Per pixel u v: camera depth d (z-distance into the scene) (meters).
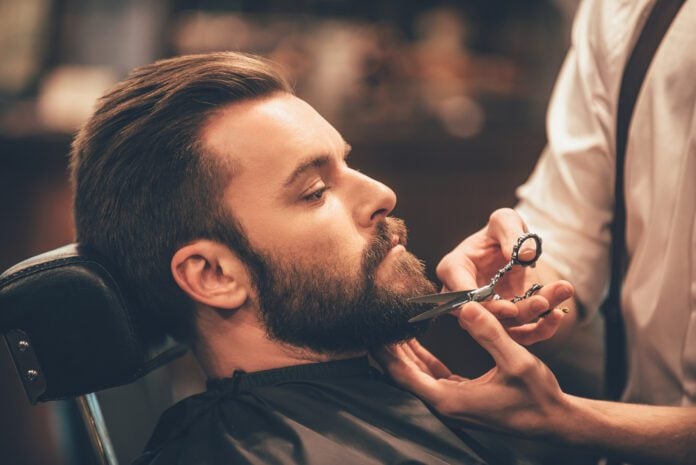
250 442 1.04
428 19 3.62
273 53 3.36
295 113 1.10
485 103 3.57
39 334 1.06
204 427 1.09
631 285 1.26
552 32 3.60
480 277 1.21
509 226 1.15
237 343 1.13
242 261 1.08
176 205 1.08
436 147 3.40
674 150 1.17
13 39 3.29
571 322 1.35
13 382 2.67
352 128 3.34
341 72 3.43
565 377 1.90
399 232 1.16
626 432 1.07
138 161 1.08
